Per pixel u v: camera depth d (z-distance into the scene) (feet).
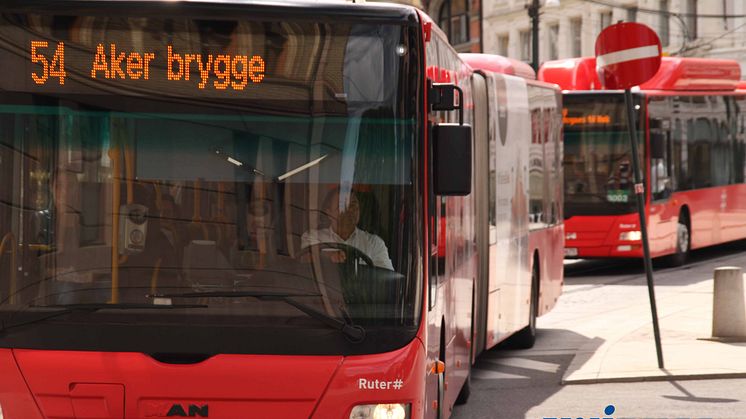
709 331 104.68
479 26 449.89
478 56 96.48
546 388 81.35
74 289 45.27
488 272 81.82
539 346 101.91
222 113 45.75
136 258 45.27
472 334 76.95
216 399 44.14
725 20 365.61
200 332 44.47
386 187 45.37
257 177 45.50
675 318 115.14
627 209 162.40
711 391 78.69
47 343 44.86
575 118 164.14
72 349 44.75
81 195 45.78
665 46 384.06
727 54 365.81
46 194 45.91
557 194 113.70
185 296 44.80
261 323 44.42
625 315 121.49
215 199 45.42
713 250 207.51
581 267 181.27
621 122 162.71
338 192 45.32
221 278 45.01
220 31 45.93
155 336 44.55
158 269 45.16
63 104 46.09
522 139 96.48
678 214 172.96
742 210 194.29
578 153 164.14
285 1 46.03
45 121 46.16
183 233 45.29
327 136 45.57
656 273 167.94
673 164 171.42
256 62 45.83
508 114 91.04
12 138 46.09
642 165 163.53
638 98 163.02
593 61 166.09
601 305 131.44
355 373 44.06
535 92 103.14
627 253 162.50
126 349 44.57
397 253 45.06
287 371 43.96
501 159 87.81
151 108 45.88
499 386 82.28
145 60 46.03
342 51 45.73
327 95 45.65
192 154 45.70
